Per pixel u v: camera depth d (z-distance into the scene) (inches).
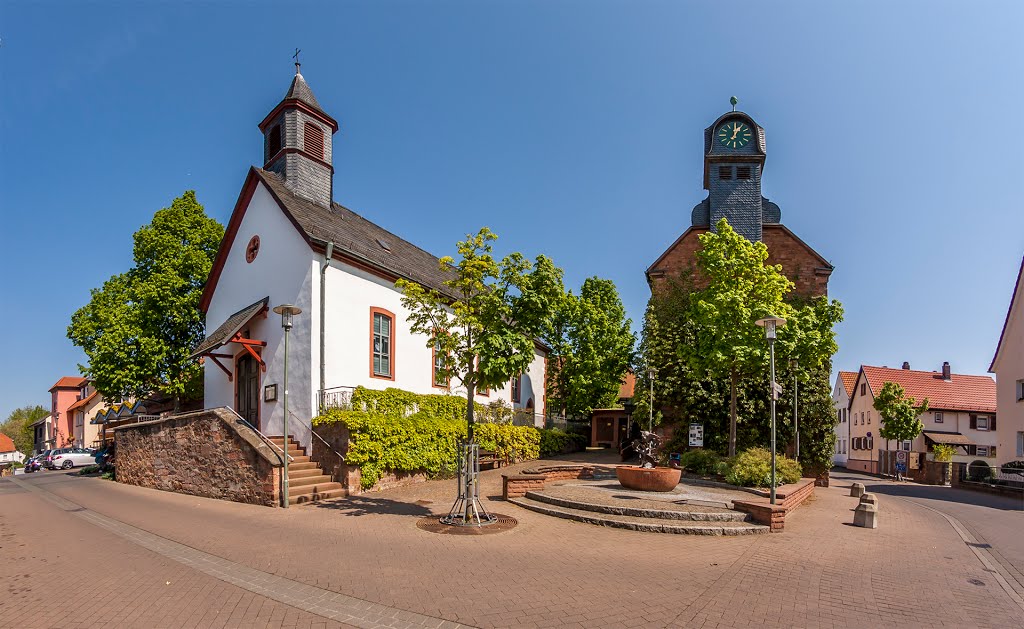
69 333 933.8
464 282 450.9
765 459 603.5
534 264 444.1
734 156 1027.3
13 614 234.7
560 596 260.2
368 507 501.7
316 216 766.5
